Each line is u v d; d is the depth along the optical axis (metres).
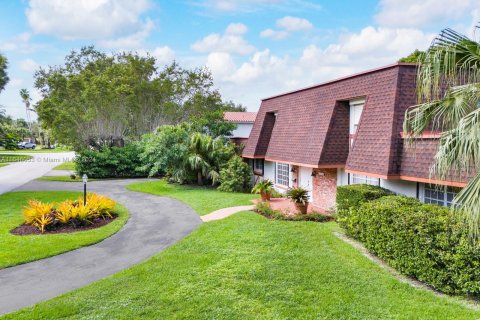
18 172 31.44
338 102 13.46
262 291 6.70
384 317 5.61
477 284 5.89
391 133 9.87
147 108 35.47
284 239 9.83
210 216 13.85
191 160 21.86
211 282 7.17
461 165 5.34
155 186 22.78
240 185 20.64
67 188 22.39
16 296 6.97
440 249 6.43
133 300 6.48
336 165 13.20
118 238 11.17
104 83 30.70
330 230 10.83
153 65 35.72
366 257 8.44
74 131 30.38
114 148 29.53
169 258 8.77
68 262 8.97
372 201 9.13
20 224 12.74
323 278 7.19
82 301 6.48
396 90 10.37
